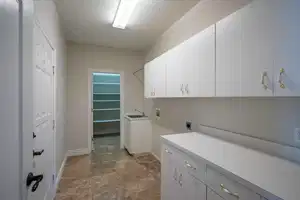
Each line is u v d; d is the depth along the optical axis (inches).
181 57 80.0
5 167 22.3
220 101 75.1
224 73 54.9
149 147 152.8
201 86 66.0
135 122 148.9
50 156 77.9
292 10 36.9
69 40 145.3
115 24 109.4
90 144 156.9
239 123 66.0
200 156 52.2
